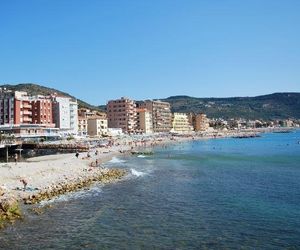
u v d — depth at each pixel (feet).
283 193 181.98
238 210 146.61
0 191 156.56
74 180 211.82
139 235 114.62
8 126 474.08
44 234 114.42
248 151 516.73
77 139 576.20
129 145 603.67
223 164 331.16
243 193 182.80
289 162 344.69
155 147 623.77
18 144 387.14
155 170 285.64
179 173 265.75
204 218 134.72
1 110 574.97
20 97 590.55
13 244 105.50
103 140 620.08
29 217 132.57
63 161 303.68
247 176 247.09
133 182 219.82
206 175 253.85
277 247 104.06
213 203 159.94
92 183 211.61
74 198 167.84
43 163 269.44
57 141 497.05
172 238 111.86
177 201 164.45
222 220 131.85
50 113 617.62
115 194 179.83
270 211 144.36
